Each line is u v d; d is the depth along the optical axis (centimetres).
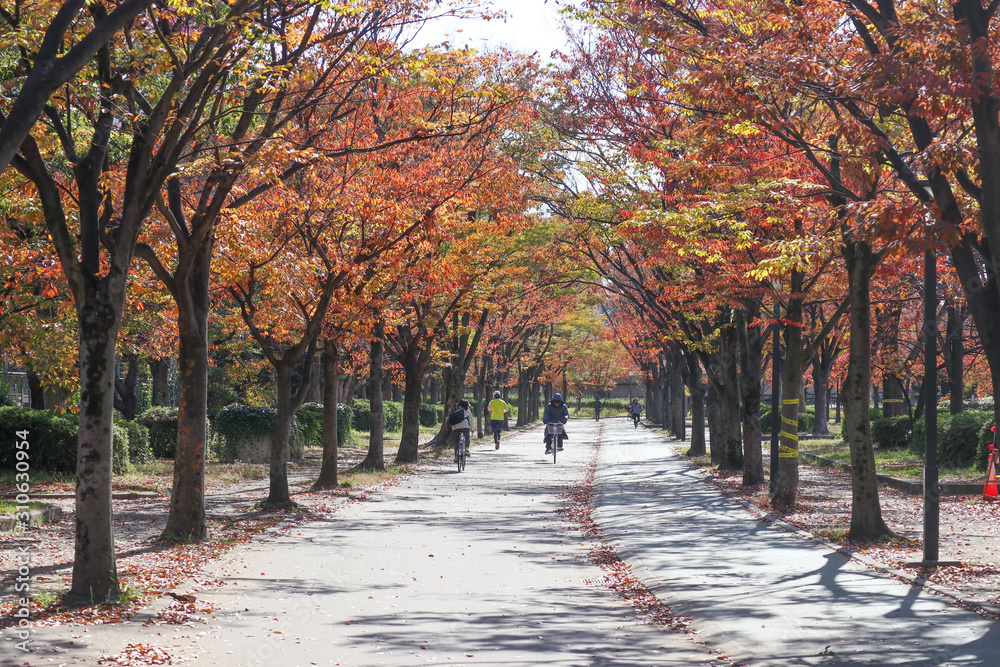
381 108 1686
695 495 2045
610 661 688
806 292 1658
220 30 993
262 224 1509
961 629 789
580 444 4438
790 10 1088
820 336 1736
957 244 947
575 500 1978
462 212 1941
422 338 3033
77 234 1430
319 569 1096
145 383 4178
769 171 1369
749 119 1062
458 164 1838
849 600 917
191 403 1309
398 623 809
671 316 2645
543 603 927
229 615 826
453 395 3894
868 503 1322
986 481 2000
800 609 874
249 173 1194
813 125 1424
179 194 1248
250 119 1273
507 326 4544
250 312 1702
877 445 3291
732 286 1748
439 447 3828
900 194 1303
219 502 1822
